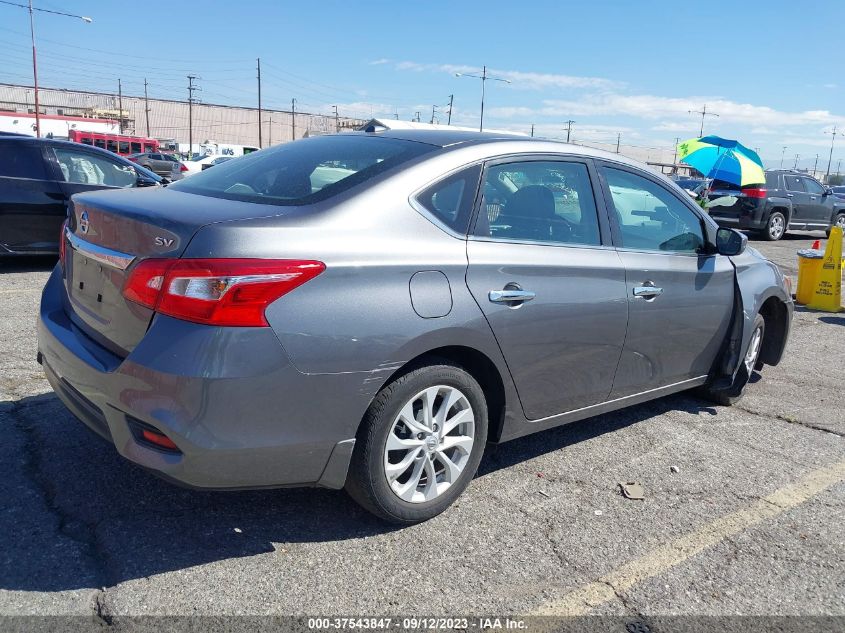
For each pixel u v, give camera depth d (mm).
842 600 2748
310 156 3396
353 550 2883
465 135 3514
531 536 3074
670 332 4051
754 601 2713
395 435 2906
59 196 8117
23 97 88688
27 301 6582
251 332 2479
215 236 2496
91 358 2719
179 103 95625
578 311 3445
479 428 3199
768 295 4883
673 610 2633
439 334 2887
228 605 2502
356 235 2766
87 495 3156
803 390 5410
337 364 2639
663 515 3338
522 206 3371
